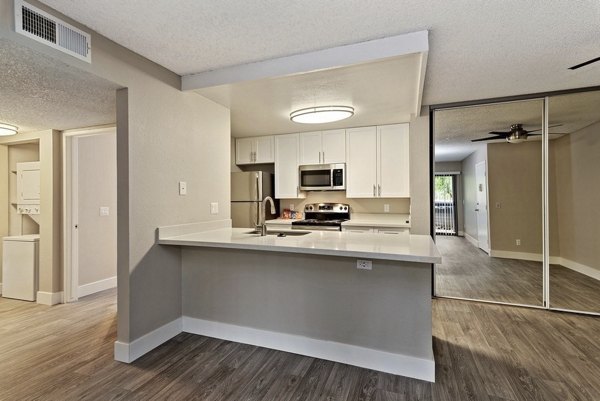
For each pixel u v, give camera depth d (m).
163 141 2.58
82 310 3.42
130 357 2.29
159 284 2.57
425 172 3.61
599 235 3.29
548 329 2.79
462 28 1.98
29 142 3.98
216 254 2.71
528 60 2.44
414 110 3.50
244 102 3.20
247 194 4.62
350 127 4.39
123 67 2.22
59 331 2.86
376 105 3.32
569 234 3.33
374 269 2.21
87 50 1.96
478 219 3.67
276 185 4.81
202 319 2.76
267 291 2.54
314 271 2.38
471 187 3.67
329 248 2.04
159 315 2.57
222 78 2.61
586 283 3.30
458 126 3.62
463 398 1.86
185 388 1.97
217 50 2.29
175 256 2.75
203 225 3.03
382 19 1.89
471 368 2.17
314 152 4.59
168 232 2.62
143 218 2.40
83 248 3.92
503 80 2.86
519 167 3.47
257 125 4.23
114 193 4.39
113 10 1.78
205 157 3.07
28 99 2.52
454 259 3.74
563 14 1.83
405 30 2.02
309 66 2.33
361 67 2.31
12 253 3.84
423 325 2.09
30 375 2.12
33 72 1.98
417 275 2.11
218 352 2.44
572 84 2.97
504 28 1.98
